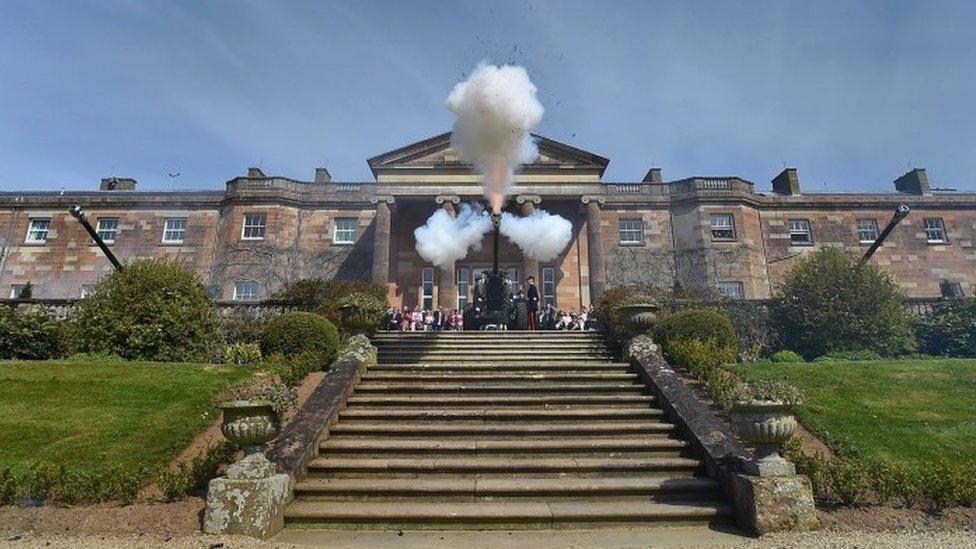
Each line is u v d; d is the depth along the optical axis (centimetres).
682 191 2880
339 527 636
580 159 2841
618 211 2880
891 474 676
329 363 1284
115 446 818
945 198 2914
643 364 1052
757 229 2845
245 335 1681
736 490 639
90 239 2838
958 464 741
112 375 1105
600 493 682
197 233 2812
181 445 836
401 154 2802
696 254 2759
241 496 602
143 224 2847
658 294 2008
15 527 604
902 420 903
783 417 616
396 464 743
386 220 2700
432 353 1490
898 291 1941
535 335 1641
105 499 669
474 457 784
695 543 566
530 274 2745
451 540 589
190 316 1478
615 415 887
